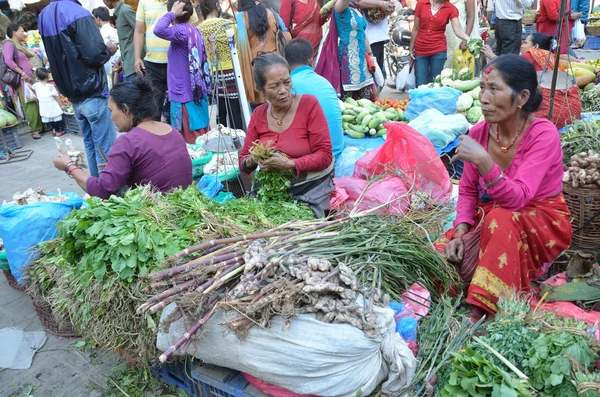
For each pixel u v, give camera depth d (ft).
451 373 6.32
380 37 24.34
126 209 8.68
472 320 8.04
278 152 10.74
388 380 6.77
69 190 19.80
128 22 20.68
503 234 7.85
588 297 8.38
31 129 28.73
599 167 9.89
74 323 9.09
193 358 7.66
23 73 27.86
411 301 8.02
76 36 16.47
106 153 18.48
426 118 16.06
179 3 17.35
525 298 7.66
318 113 10.73
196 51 17.61
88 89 17.26
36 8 42.32
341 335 6.37
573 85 15.62
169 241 8.25
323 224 8.71
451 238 9.37
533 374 6.26
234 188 14.92
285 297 6.38
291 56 13.57
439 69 23.59
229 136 14.15
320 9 20.86
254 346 6.69
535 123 8.24
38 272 10.29
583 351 6.31
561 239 8.46
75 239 8.50
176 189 10.16
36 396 9.14
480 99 8.09
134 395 8.91
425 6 22.81
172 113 18.83
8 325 11.42
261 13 17.51
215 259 7.20
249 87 18.37
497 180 7.70
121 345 8.38
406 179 12.13
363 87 20.24
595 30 39.55
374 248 7.91
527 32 39.81
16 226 11.23
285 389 6.90
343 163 14.58
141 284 7.75
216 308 6.69
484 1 38.24
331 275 6.93
